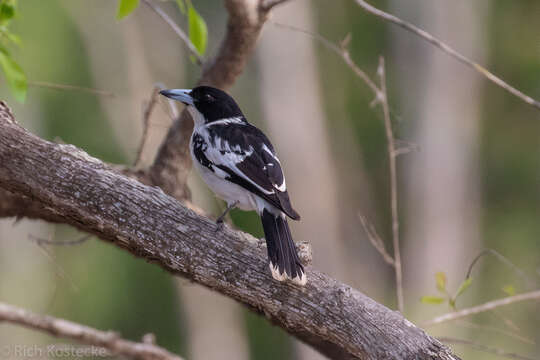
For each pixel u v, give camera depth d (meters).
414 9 18.84
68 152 5.38
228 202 6.25
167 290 17.62
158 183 7.64
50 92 17.22
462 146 18.91
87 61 18.11
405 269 19.16
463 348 14.31
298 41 17.28
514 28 18.72
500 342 13.95
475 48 18.72
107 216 5.26
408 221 19.28
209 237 5.23
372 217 19.70
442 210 18.92
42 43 17.30
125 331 17.11
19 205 6.57
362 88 19.81
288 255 5.15
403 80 19.23
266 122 17.34
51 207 5.41
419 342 4.86
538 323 12.58
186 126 7.68
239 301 5.93
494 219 19.03
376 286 19.27
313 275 5.15
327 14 20.00
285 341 18.02
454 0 18.55
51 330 6.54
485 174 19.17
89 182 5.28
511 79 18.95
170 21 7.86
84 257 16.02
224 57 7.63
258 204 5.93
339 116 20.02
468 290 16.64
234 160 6.08
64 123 17.52
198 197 13.45
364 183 19.94
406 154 19.23
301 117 17.48
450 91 18.77
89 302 16.25
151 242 5.23
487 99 19.11
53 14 17.48
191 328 17.62
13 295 13.74
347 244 19.72
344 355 6.37
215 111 6.88
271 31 17.02
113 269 16.75
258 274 5.12
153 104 7.66
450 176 18.92
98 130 17.77
